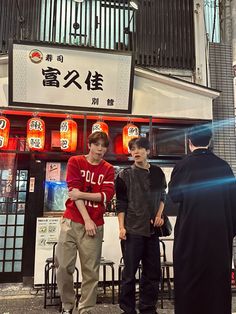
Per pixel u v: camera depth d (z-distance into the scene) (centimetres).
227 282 271
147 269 374
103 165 350
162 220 380
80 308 314
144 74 623
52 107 582
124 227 372
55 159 633
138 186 383
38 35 662
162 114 626
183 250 282
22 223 625
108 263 487
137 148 388
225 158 667
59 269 323
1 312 430
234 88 704
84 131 589
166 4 725
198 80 696
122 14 711
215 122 679
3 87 587
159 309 442
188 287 273
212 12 774
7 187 593
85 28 688
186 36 720
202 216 282
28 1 669
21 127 627
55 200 620
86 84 589
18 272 604
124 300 359
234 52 720
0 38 646
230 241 286
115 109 604
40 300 488
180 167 309
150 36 706
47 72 573
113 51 583
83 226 324
